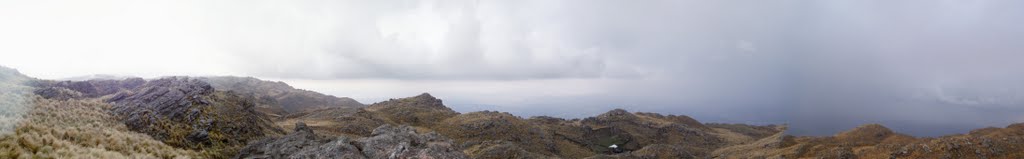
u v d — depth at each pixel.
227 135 56.34
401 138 52.72
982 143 76.50
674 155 120.38
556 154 132.12
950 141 79.81
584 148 152.88
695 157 124.06
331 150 45.00
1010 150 73.31
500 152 96.19
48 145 31.27
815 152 105.62
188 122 53.28
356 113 134.25
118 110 52.81
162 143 44.19
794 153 111.00
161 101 55.69
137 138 42.62
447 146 53.00
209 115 57.78
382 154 46.25
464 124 145.12
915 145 83.69
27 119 36.28
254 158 46.91
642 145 171.75
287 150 48.53
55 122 39.88
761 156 117.50
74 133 37.66
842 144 115.50
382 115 146.50
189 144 48.75
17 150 28.39
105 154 33.47
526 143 134.25
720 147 171.62
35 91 51.47
